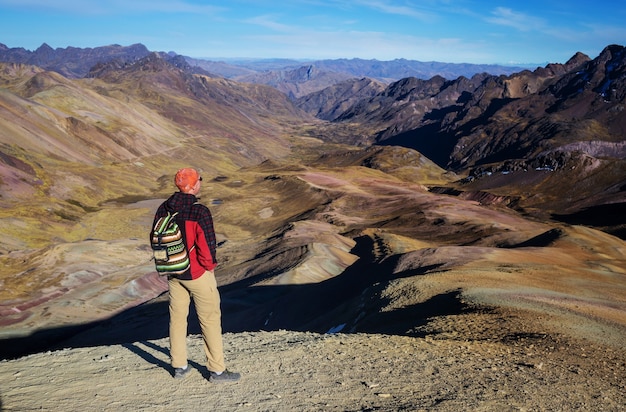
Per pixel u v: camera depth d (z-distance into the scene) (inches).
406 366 339.3
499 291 962.1
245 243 4261.8
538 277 1176.2
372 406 242.7
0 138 7362.2
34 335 2384.4
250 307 2209.6
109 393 235.8
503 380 319.3
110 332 2327.8
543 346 483.8
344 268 2748.5
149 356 320.5
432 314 847.1
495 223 4247.0
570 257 1790.1
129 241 4109.3
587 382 341.1
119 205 6540.4
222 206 6589.6
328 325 1282.0
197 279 246.7
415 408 241.1
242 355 343.6
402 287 1107.9
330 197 6589.6
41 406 210.5
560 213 6973.4
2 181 5782.5
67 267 3366.1
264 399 242.5
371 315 1024.2
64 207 5738.2
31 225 4734.3
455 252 1731.1
